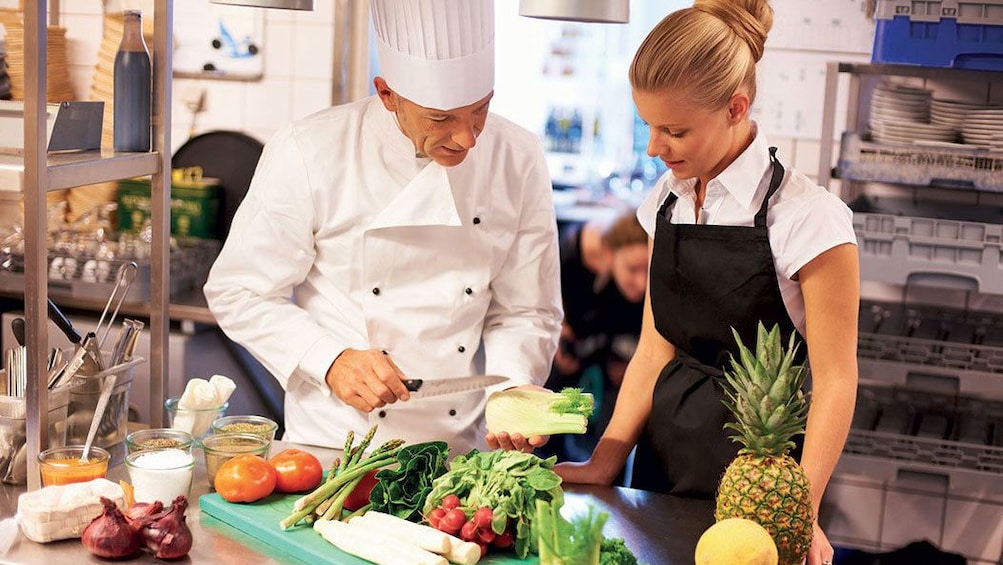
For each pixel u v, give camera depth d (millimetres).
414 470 1829
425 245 2258
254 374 3949
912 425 3617
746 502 1604
